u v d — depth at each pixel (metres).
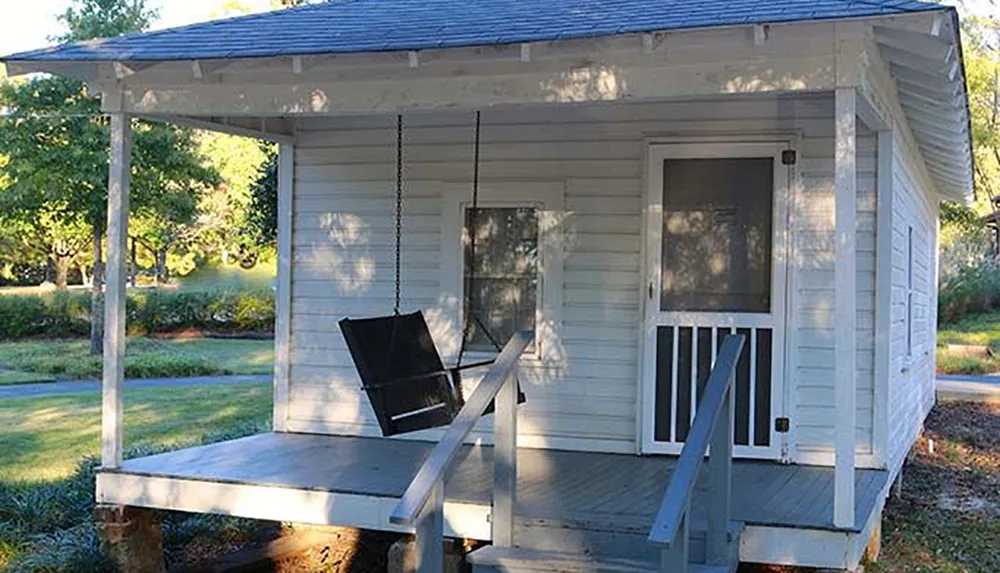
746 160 6.53
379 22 5.71
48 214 18.41
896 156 6.71
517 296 7.12
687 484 3.70
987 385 17.09
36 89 16.75
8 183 17.56
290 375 7.64
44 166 16.91
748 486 5.64
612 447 6.87
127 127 5.91
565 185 6.99
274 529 7.03
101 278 18.97
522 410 7.06
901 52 5.13
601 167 6.91
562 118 6.98
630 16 4.86
